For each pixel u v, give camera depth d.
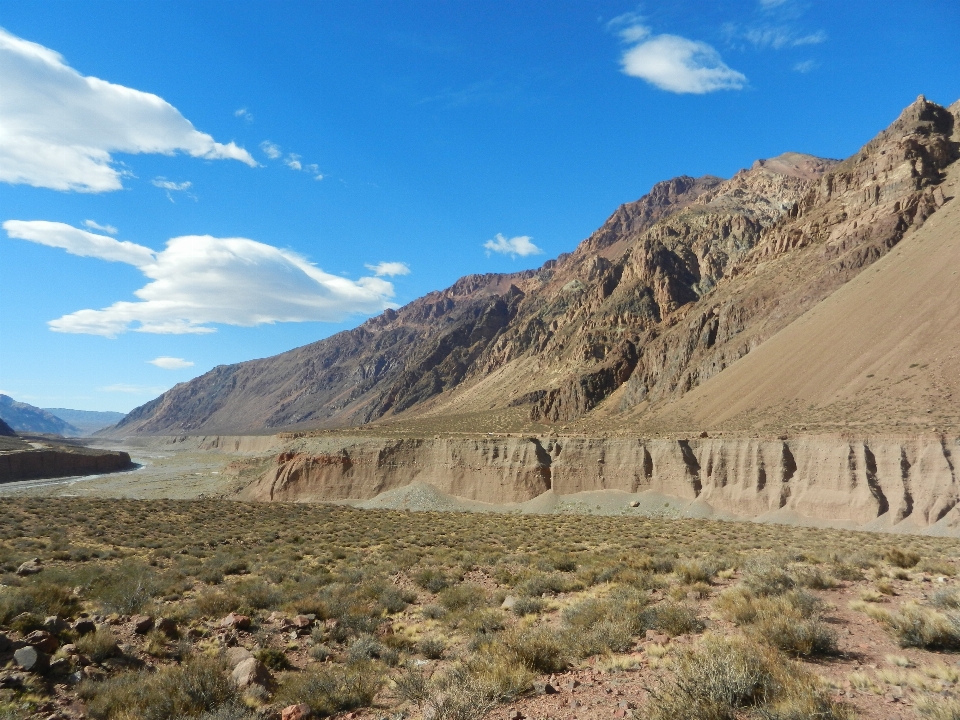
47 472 136.50
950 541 36.62
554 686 8.97
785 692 7.09
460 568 23.64
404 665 11.77
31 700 8.56
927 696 7.01
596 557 25.52
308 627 14.55
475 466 85.25
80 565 23.20
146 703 8.85
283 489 91.56
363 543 34.34
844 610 11.96
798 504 58.84
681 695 7.11
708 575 17.06
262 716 8.94
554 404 161.88
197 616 14.82
